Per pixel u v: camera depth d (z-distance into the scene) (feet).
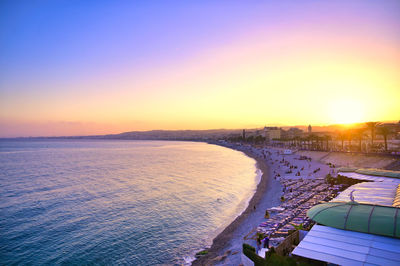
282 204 152.15
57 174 320.29
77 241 116.78
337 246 57.82
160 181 269.03
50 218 148.46
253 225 126.00
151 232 127.03
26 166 406.82
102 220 144.87
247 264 70.23
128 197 197.67
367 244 56.80
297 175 265.34
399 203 86.69
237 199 191.21
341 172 189.98
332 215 68.80
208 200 188.24
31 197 198.90
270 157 501.15
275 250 67.05
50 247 110.83
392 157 256.93
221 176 304.50
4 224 138.82
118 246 111.55
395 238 57.88
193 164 440.45
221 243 110.42
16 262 98.22
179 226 135.23
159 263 96.84
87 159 534.78
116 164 438.81
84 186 242.37
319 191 176.04
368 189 118.42
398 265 49.47
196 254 102.22
